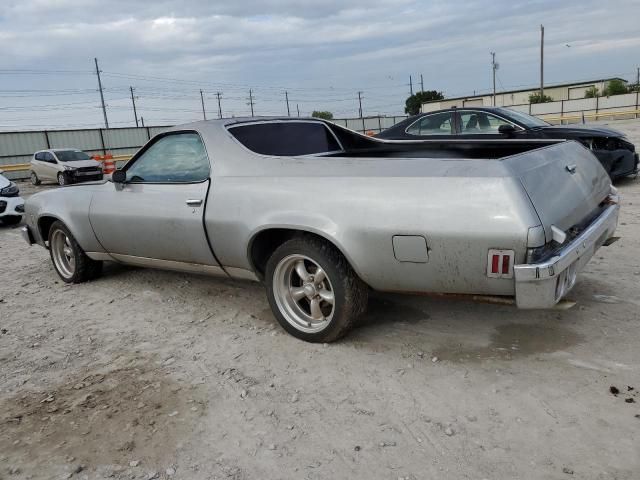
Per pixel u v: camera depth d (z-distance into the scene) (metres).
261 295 4.72
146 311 4.53
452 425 2.64
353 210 3.14
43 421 2.92
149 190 4.29
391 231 3.02
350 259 3.20
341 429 2.68
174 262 4.37
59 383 3.35
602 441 2.44
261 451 2.55
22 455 2.63
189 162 4.10
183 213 4.00
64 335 4.13
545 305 2.80
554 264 2.71
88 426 2.84
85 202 4.89
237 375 3.29
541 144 4.04
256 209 3.55
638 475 2.22
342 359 3.39
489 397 2.85
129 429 2.79
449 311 4.04
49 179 20.22
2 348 3.95
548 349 3.33
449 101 67.88
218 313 4.36
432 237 2.91
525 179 2.85
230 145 3.90
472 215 2.81
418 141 4.59
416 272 3.05
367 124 43.59
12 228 9.82
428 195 2.94
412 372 3.17
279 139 4.23
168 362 3.54
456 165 2.97
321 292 3.52
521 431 2.55
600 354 3.22
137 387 3.23
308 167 3.47
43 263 6.62
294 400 2.96
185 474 2.42
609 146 8.31
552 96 72.88
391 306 4.21
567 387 2.89
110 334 4.09
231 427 2.76
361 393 2.99
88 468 2.50
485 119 8.51
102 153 31.64
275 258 3.59
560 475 2.25
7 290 5.46
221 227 3.75
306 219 3.31
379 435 2.60
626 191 8.63
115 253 4.88
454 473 2.31
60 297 5.11
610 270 4.68
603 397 2.78
